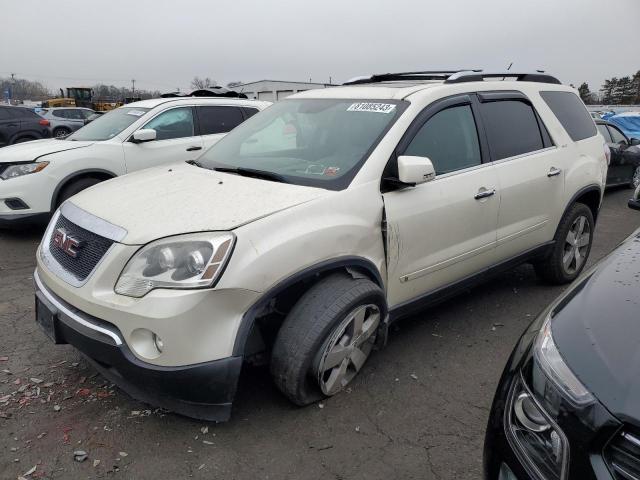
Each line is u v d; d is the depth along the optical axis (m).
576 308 1.93
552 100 4.56
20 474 2.40
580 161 4.55
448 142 3.51
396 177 3.12
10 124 16.28
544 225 4.27
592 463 1.48
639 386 1.52
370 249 2.97
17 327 3.87
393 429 2.77
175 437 2.66
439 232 3.35
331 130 3.46
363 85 4.09
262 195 2.82
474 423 2.83
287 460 2.53
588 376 1.61
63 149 6.38
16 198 5.99
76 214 2.90
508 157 3.92
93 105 42.47
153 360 2.39
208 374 2.40
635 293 1.94
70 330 2.61
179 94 8.73
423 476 2.45
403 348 3.61
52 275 2.79
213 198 2.81
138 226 2.57
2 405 2.89
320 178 3.06
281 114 3.95
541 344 1.85
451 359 3.48
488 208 3.66
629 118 18.89
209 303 2.37
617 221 7.93
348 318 2.82
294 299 2.89
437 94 3.51
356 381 3.19
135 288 2.43
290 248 2.57
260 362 2.91
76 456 2.51
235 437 2.67
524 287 4.78
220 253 2.40
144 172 3.62
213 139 7.48
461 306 4.34
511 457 1.71
